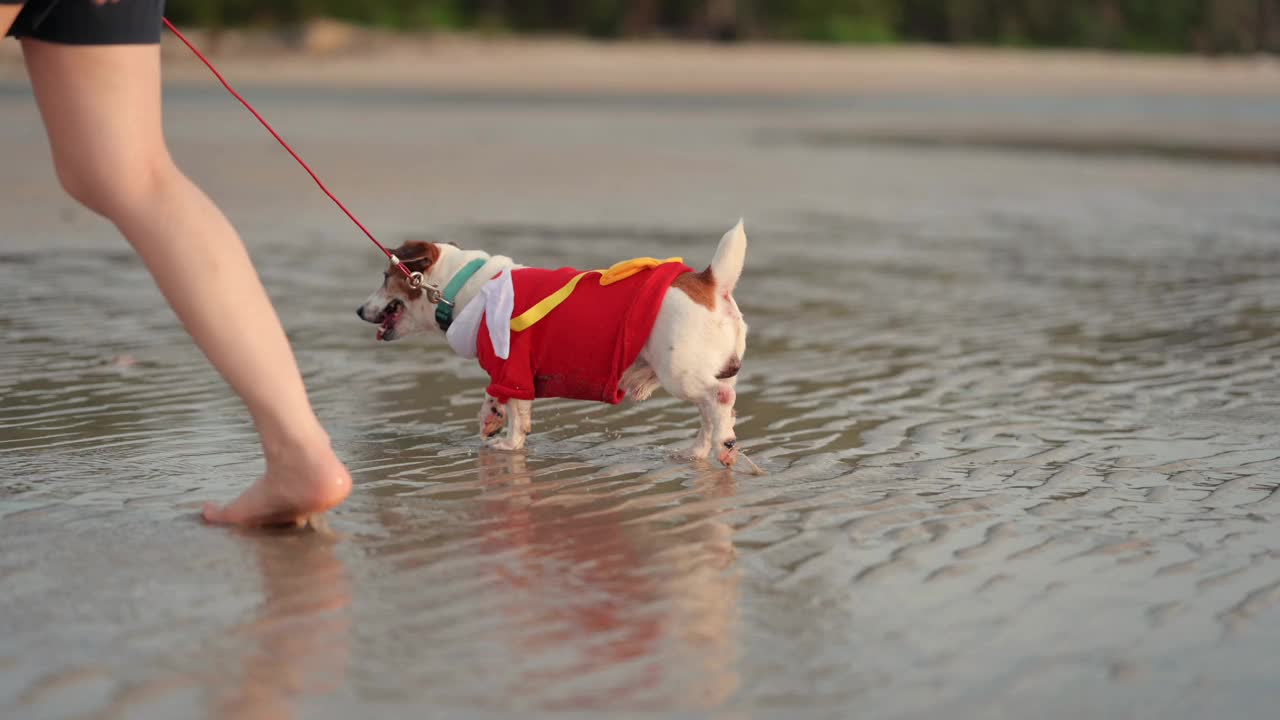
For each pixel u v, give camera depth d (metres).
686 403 6.39
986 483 5.12
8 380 6.39
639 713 3.19
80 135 4.07
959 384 6.79
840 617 3.79
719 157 19.27
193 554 4.20
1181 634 3.69
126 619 3.67
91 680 3.29
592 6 54.97
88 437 5.50
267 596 3.86
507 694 3.27
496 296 5.45
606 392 5.36
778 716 3.19
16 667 3.36
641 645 3.58
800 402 6.40
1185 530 4.57
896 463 5.40
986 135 24.58
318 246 10.77
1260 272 10.35
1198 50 67.38
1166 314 8.67
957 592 3.98
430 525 4.55
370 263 10.07
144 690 3.25
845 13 57.69
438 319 5.71
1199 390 6.66
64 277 9.05
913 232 12.58
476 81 36.72
